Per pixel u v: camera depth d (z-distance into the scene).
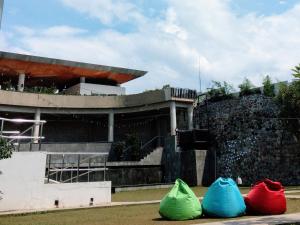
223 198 10.24
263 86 27.56
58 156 27.84
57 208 14.99
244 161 26.91
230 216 10.10
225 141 28.56
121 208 14.27
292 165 24.75
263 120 26.62
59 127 36.75
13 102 31.81
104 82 42.91
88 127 37.62
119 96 34.41
